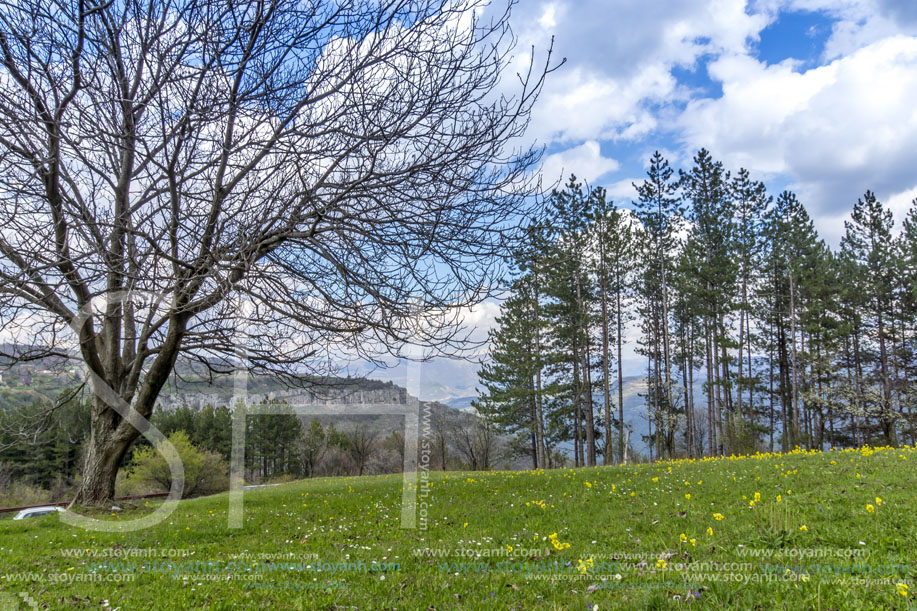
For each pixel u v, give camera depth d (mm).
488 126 6371
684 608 3748
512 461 42625
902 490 7113
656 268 37688
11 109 5746
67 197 5898
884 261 38312
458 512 8562
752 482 8961
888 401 36375
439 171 6445
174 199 6656
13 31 5395
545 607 4141
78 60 5773
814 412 39938
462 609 4195
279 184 6656
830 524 5727
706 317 36406
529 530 6871
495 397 36219
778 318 40438
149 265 5910
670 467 13188
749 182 38844
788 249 38562
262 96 6012
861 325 39719
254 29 5668
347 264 6770
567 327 34594
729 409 35875
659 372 39844
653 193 36375
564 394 36750
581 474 13078
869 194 39594
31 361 9672
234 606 4574
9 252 5910
